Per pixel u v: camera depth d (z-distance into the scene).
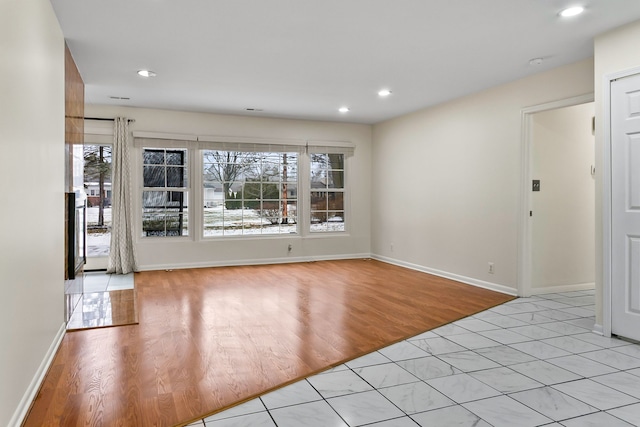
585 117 5.20
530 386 2.50
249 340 3.31
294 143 7.28
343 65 4.36
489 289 5.20
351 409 2.22
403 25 3.37
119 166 6.20
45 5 2.73
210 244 6.84
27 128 2.27
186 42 3.72
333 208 7.74
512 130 4.91
